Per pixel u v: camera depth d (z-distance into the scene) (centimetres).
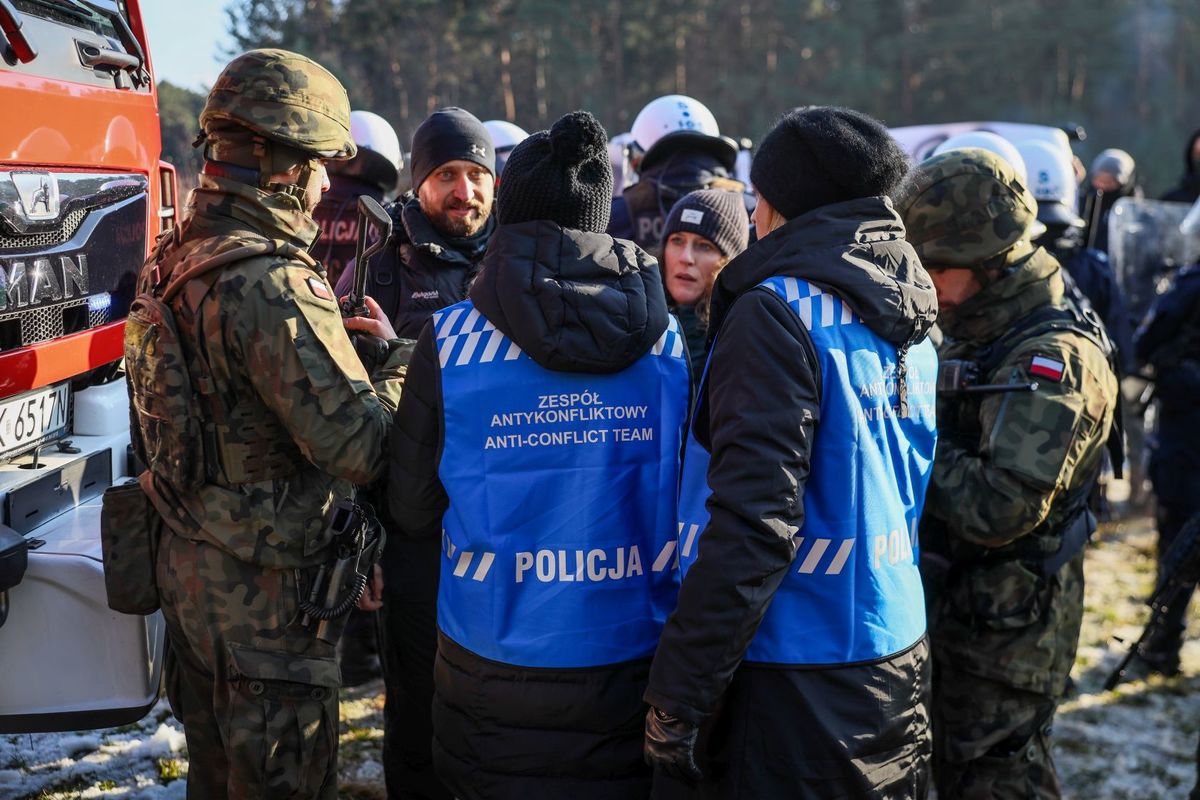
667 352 191
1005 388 225
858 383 171
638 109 3117
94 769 308
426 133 288
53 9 236
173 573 200
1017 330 236
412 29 1981
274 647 199
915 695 180
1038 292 239
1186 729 390
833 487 170
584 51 2795
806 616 172
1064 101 3641
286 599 200
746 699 172
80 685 216
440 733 195
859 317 172
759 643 172
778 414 162
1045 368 224
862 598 174
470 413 182
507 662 183
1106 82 3572
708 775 176
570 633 183
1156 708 408
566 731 184
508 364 183
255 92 193
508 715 184
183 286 191
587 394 183
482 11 2333
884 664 175
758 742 171
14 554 201
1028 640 240
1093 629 477
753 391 164
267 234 199
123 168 268
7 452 232
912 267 177
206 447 193
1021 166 385
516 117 2736
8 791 292
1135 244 657
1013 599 239
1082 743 375
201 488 195
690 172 418
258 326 187
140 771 310
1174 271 617
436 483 190
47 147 230
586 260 181
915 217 237
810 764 170
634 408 186
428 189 288
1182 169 3234
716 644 161
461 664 188
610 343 178
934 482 230
